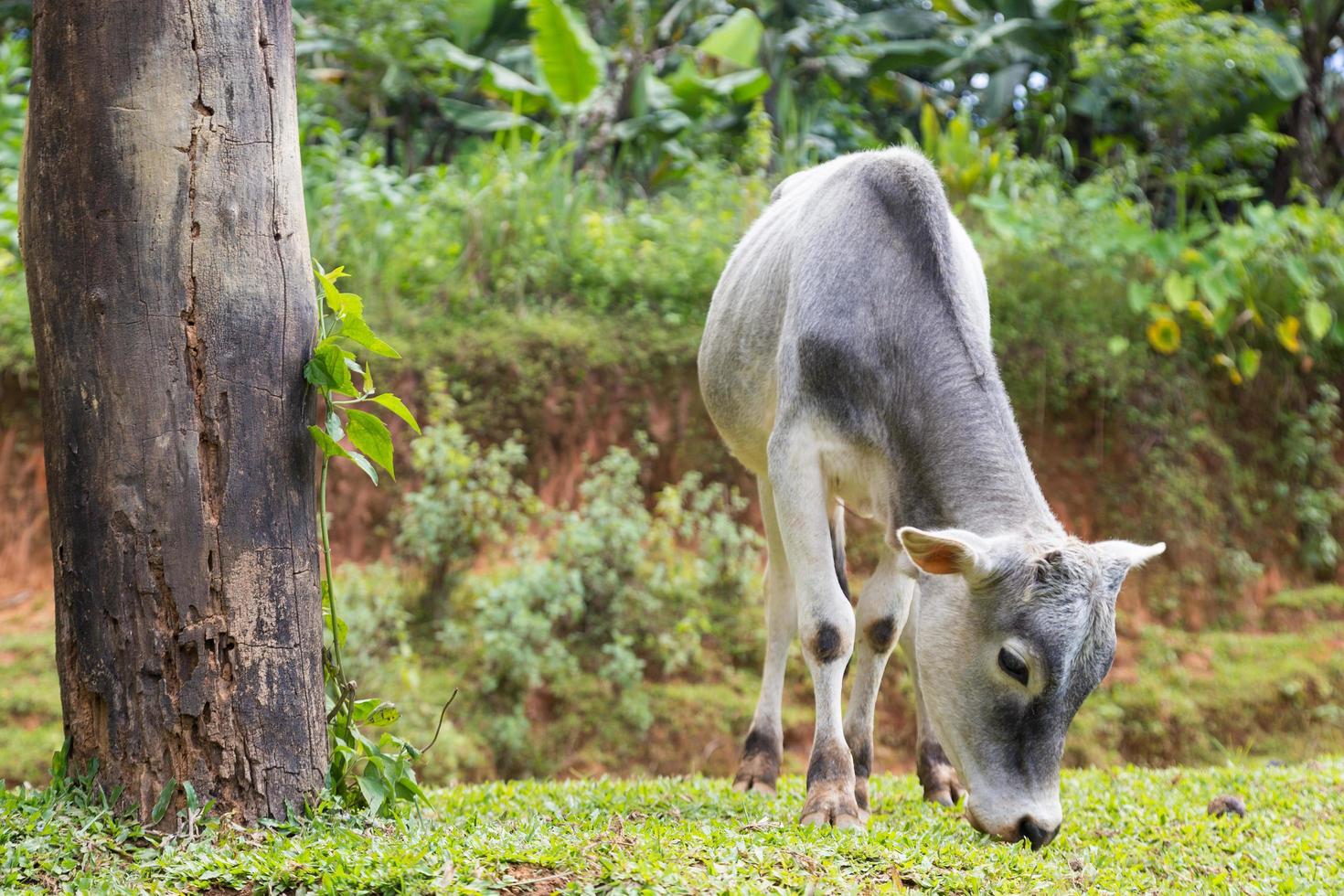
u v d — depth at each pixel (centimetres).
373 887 300
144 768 338
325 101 1225
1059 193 1118
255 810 346
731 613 901
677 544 932
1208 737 876
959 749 375
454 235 1062
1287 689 894
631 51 1243
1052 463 995
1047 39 1227
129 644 339
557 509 927
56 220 348
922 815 442
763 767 488
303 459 366
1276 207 1262
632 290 1030
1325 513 1024
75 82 347
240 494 348
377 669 820
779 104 1242
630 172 1254
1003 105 1226
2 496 949
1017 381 992
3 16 1272
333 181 1087
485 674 839
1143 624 950
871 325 408
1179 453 1003
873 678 457
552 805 432
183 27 350
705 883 306
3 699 802
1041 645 352
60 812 332
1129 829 431
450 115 1202
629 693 843
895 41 1350
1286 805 478
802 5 1362
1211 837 415
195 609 341
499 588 830
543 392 961
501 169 1084
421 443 877
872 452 412
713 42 1198
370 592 855
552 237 1044
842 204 432
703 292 1013
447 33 1262
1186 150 1192
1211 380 1045
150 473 341
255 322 355
